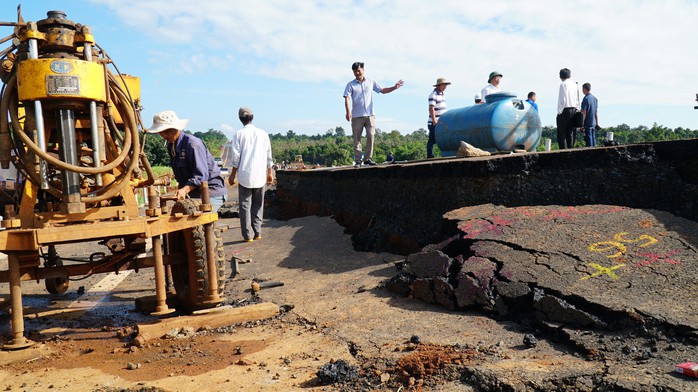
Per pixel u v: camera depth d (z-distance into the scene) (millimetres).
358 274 6500
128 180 5055
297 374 3717
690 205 5047
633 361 3309
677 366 3057
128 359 4293
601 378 3088
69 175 4727
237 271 7523
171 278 6609
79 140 5473
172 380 3764
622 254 4586
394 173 8227
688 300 3807
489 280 4715
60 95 4512
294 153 127062
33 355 4406
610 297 4004
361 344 4172
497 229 5531
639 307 3781
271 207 15539
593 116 11367
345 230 9281
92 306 6336
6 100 4562
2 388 3766
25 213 4797
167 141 6555
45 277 4840
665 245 4578
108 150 5445
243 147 9625
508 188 6293
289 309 5523
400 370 3529
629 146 5633
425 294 5055
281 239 9844
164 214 5531
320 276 6777
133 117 5078
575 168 5926
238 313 5230
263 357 4156
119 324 5488
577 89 11227
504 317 4414
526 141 10219
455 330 4227
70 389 3689
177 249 5969
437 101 12664
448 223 6160
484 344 3859
